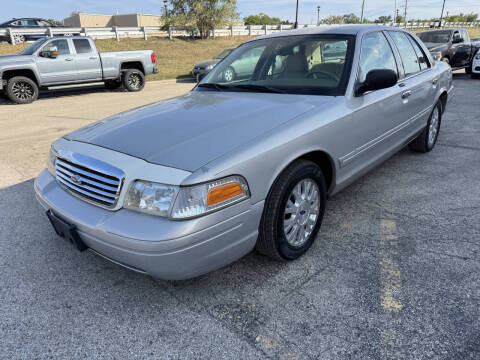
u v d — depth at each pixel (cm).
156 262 188
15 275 257
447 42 1295
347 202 354
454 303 214
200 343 195
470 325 198
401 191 374
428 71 440
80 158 222
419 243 279
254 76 336
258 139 218
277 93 297
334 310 213
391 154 374
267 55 342
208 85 347
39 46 1077
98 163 212
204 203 189
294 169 234
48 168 272
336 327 201
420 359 179
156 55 2270
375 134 319
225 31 3256
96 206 213
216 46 2792
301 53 325
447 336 191
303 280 242
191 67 1925
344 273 247
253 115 247
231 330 203
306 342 192
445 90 485
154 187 191
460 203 342
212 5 2984
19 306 227
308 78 305
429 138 476
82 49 1141
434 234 291
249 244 221
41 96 1198
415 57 419
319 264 258
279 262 261
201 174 190
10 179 441
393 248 274
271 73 327
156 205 190
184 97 322
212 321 210
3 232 316
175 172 191
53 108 952
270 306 219
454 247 272
